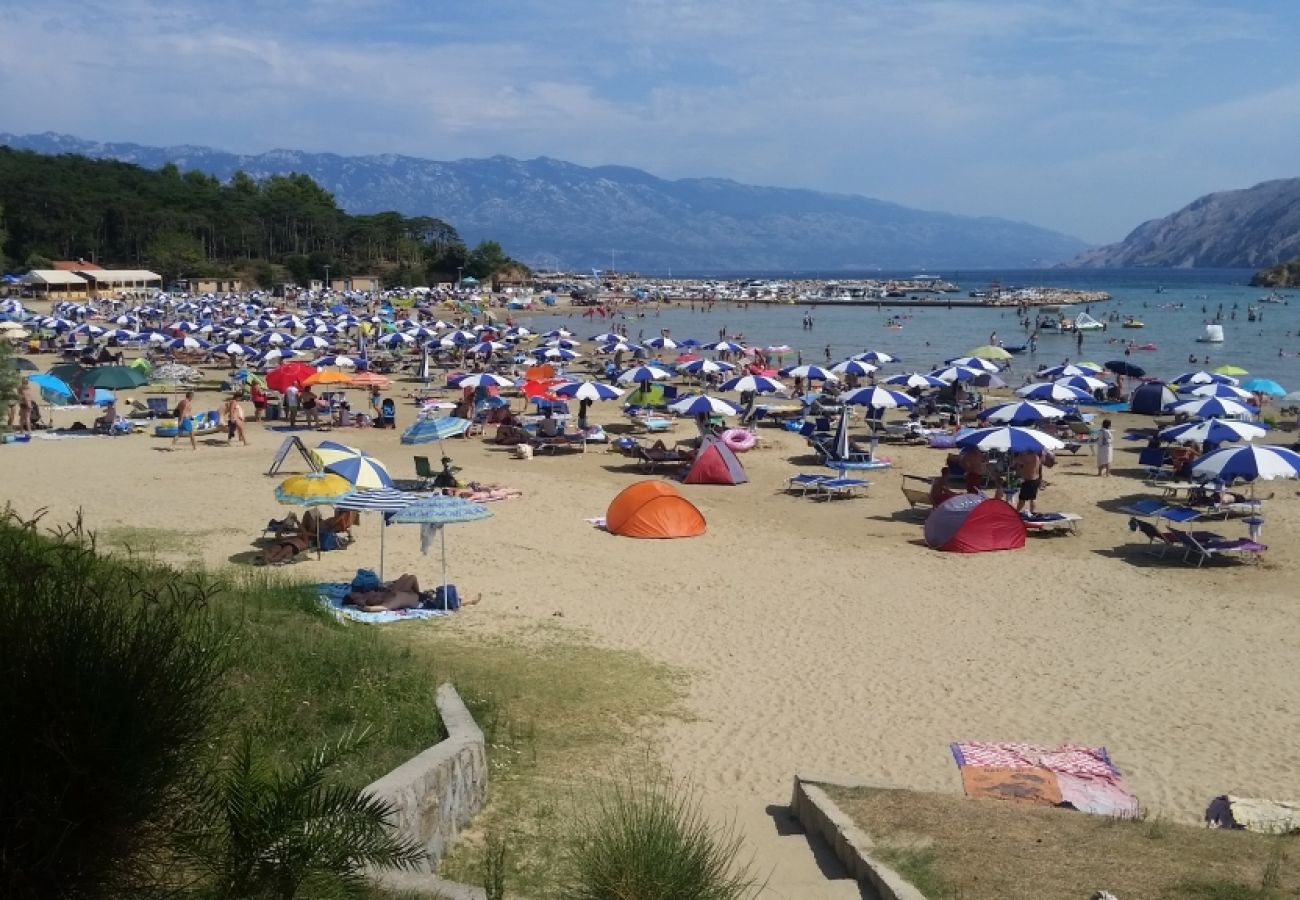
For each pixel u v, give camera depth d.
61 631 4.62
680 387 47.16
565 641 14.02
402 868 5.86
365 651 10.77
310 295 114.94
